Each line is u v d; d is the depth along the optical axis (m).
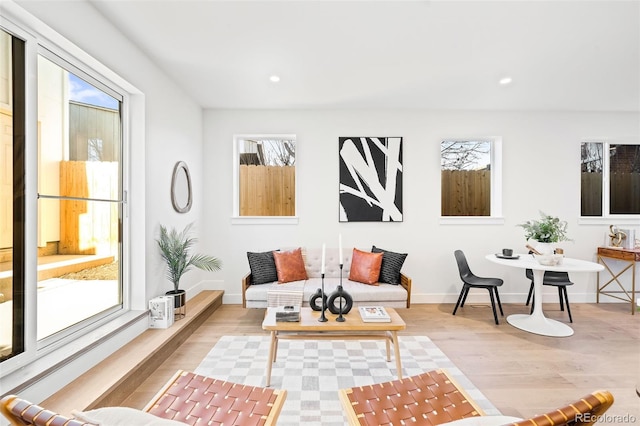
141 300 2.64
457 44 2.45
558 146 4.07
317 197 4.04
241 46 2.50
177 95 3.26
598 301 4.05
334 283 3.46
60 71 1.91
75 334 2.03
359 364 2.42
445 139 4.08
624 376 2.26
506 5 1.98
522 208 4.06
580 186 4.11
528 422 0.66
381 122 4.04
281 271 3.49
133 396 1.95
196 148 3.78
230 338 2.90
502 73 2.97
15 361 1.59
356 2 1.96
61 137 1.92
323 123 4.03
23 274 1.65
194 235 3.73
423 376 1.48
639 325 3.25
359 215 4.02
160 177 2.92
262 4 1.98
